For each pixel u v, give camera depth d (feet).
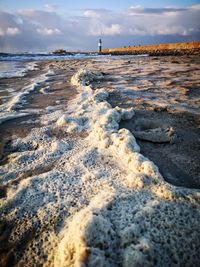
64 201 7.80
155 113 17.11
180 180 9.10
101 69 47.34
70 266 5.16
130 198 7.25
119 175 9.02
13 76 39.70
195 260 5.51
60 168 10.02
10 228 7.11
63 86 29.01
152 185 8.01
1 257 6.31
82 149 11.71
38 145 12.59
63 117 15.83
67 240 5.76
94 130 13.25
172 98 21.18
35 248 6.37
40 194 8.33
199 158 10.71
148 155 11.07
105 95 21.89
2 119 16.61
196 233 5.98
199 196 7.24
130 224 6.03
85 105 19.16
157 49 167.22
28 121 16.37
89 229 5.61
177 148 11.72
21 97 23.11
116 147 11.00
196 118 15.74
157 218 6.27
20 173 9.95
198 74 35.22
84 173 9.43
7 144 12.88
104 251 5.36
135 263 5.16
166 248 5.57
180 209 6.64
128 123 15.25
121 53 190.49
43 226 6.97
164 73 37.81
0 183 9.34
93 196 7.91
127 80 31.99
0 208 7.88
